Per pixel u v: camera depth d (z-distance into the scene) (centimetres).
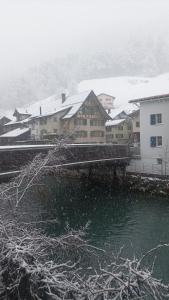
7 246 660
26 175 1038
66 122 5231
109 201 2858
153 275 1359
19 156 1981
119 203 2770
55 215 2319
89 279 600
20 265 604
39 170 978
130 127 5891
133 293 544
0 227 731
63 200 2870
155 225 2119
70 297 576
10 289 646
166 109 3391
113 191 3309
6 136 5997
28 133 6031
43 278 605
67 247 871
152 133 3512
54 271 638
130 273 552
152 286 565
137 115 5569
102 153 3167
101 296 568
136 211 2489
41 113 6009
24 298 631
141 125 3634
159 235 1922
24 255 640
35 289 612
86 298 560
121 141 5841
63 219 2278
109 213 2447
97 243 1791
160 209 2522
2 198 939
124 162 3462
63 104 5903
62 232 1961
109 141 5919
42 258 815
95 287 591
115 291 558
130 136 5634
